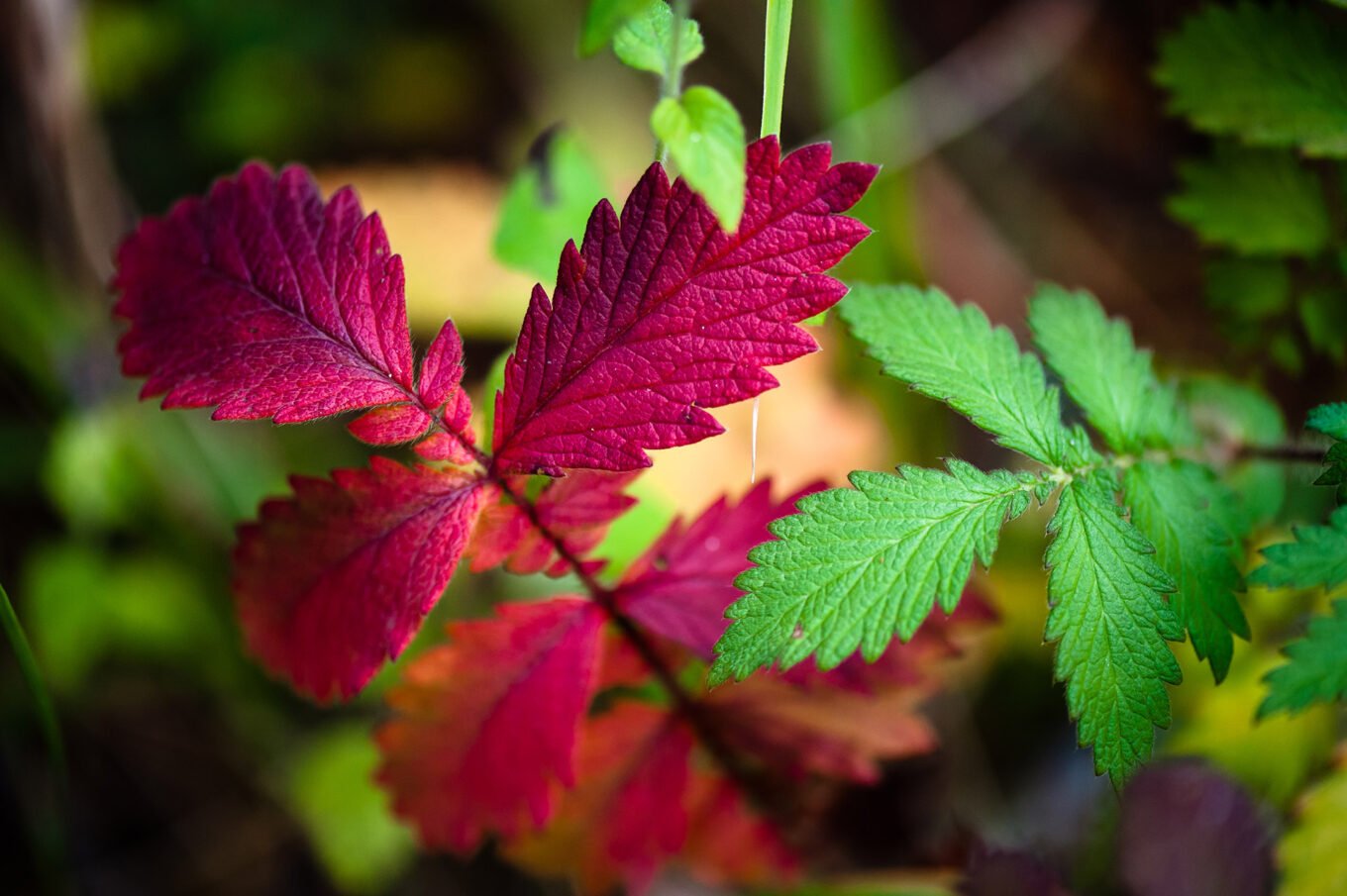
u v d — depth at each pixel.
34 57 0.34
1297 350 0.29
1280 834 0.28
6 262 0.36
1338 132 0.27
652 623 0.26
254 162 0.24
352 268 0.24
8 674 0.36
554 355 0.23
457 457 0.24
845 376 0.37
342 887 0.35
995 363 0.25
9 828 0.35
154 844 0.37
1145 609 0.23
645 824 0.27
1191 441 0.27
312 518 0.24
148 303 0.24
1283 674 0.23
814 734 0.27
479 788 0.26
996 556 0.35
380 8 0.49
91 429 0.36
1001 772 0.34
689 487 0.34
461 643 0.26
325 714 0.37
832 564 0.23
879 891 0.29
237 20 0.47
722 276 0.23
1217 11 0.28
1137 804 0.30
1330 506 0.30
